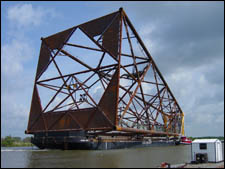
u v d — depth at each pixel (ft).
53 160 99.76
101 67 176.14
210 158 112.47
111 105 161.48
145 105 216.95
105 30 181.98
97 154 117.08
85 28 194.08
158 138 246.47
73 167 84.69
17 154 129.39
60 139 164.25
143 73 203.92
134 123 197.88
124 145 180.24
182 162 109.60
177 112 307.37
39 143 178.81
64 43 203.51
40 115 198.90
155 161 102.89
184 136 278.67
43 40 217.97
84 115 172.65
